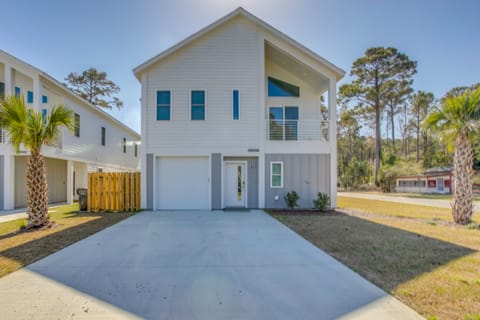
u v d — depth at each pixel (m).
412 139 40.91
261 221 7.88
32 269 3.91
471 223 7.53
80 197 10.30
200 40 10.66
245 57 10.68
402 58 26.64
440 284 3.35
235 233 6.34
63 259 4.38
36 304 2.85
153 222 7.74
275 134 11.64
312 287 3.29
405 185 28.08
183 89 10.55
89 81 26.70
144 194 10.27
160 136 10.45
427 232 6.41
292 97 12.26
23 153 10.77
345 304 2.85
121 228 6.91
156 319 2.57
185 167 10.52
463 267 3.96
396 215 9.25
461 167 7.75
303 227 7.02
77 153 13.81
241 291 3.18
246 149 10.52
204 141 10.48
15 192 11.63
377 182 29.41
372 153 42.38
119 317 2.60
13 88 10.70
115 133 18.62
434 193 24.98
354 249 4.96
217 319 2.56
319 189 10.59
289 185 10.55
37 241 5.58
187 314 2.66
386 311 2.69
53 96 12.84
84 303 2.88
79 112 14.06
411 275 3.66
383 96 28.30
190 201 10.44
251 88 10.64
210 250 4.95
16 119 6.66
